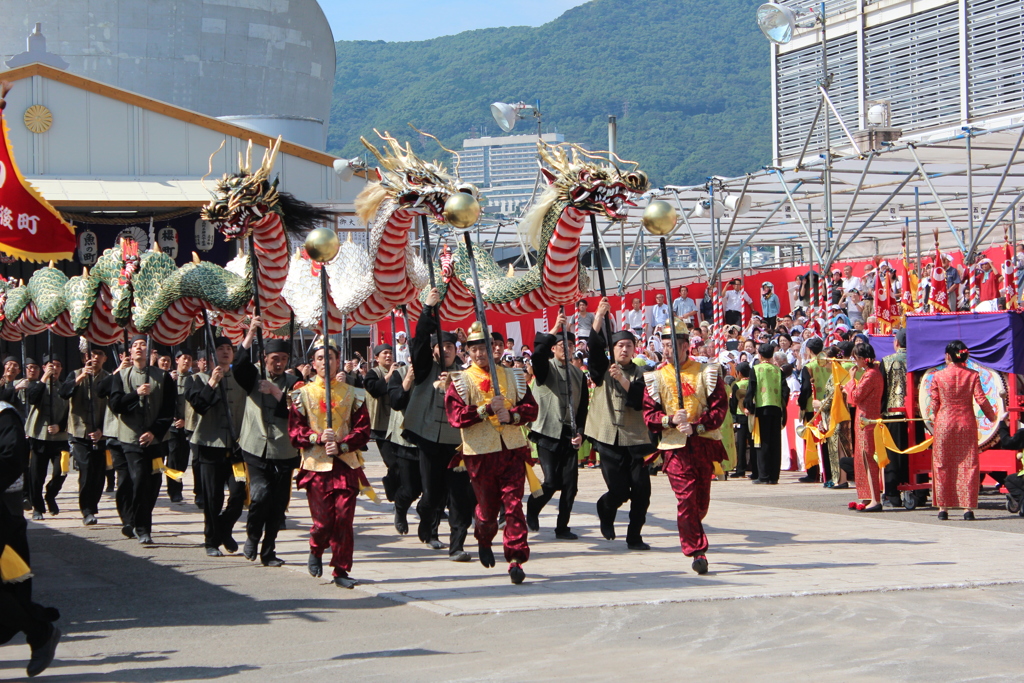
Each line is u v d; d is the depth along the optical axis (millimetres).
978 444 13031
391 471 13125
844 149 23938
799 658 6516
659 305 26031
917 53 36844
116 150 27453
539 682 6012
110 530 13227
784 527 12164
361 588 8984
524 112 25953
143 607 8469
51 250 11984
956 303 18359
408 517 13977
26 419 14617
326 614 8055
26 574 6504
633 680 6047
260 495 10281
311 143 34781
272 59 50531
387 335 24766
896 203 27047
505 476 9234
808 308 23172
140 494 11883
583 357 17016
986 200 26406
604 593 8508
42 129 26781
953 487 12625
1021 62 33656
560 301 11938
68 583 9578
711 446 9531
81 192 25297
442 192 10500
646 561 10141
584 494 16219
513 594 8555
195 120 28188
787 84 41438
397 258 12867
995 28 34438
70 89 27047
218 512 11086
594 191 10539
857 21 38625
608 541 11430
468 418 9172
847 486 16516
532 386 11945
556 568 9812
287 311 14016
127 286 14117
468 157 123000
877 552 10375
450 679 6113
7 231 11602
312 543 9328
